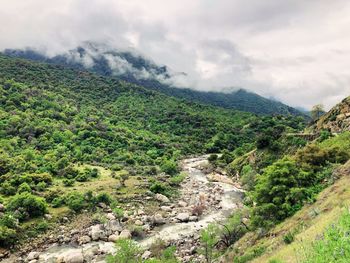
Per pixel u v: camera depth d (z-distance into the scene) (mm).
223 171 123625
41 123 133875
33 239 63531
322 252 14781
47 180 88438
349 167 51219
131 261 49469
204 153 163125
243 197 94250
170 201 89625
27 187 79188
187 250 59469
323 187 50812
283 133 117125
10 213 67312
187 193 97938
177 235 67438
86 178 96188
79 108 181125
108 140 139625
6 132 119562
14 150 108062
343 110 100562
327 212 38750
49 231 66938
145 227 70188
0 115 129000
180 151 154500
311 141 96688
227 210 83688
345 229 14930
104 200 81500
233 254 49281
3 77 185500
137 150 140500
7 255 57656
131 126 180625
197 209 81125
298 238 33344
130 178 103500
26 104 148125
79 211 76375
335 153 62562
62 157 108500
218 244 58750
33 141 118438
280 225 46906
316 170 58656
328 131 93875
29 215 69750
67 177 95312
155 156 137750
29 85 186125
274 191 51188
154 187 93062
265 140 110750
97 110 186125
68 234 66375
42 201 72188
